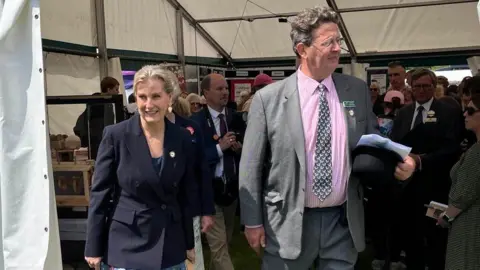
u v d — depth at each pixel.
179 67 9.29
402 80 5.64
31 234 2.74
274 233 2.33
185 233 2.46
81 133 3.51
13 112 2.72
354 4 8.58
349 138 2.24
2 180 2.73
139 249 2.27
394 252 4.22
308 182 2.26
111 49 7.24
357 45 10.34
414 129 3.71
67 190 3.31
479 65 9.74
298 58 2.37
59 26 6.04
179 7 9.09
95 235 2.32
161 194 2.30
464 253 2.66
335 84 2.32
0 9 2.69
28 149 2.73
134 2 7.76
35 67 2.70
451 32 9.49
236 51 11.23
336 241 2.30
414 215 3.82
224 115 3.78
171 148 2.34
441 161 3.58
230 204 3.68
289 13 9.30
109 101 3.34
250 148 2.34
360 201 2.33
